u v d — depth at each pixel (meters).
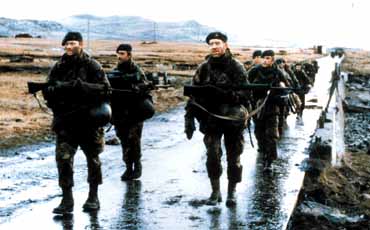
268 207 8.63
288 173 11.16
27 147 14.49
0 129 16.66
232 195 8.68
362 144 22.31
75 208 8.44
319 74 42.72
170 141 15.54
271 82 11.02
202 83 8.29
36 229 7.43
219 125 8.31
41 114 19.95
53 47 84.38
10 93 25.03
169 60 58.22
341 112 23.31
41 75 35.31
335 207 12.45
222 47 8.16
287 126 17.66
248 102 8.43
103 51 78.88
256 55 12.46
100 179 8.26
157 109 23.64
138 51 86.94
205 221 7.87
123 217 8.00
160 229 7.49
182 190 9.63
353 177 16.02
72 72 7.71
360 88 40.16
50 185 10.40
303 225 10.68
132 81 9.72
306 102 24.16
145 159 12.59
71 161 7.89
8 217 8.16
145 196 9.18
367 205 13.11
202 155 13.20
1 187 10.14
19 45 87.44
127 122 10.05
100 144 8.09
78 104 7.69
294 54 95.94
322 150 14.91
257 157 12.72
